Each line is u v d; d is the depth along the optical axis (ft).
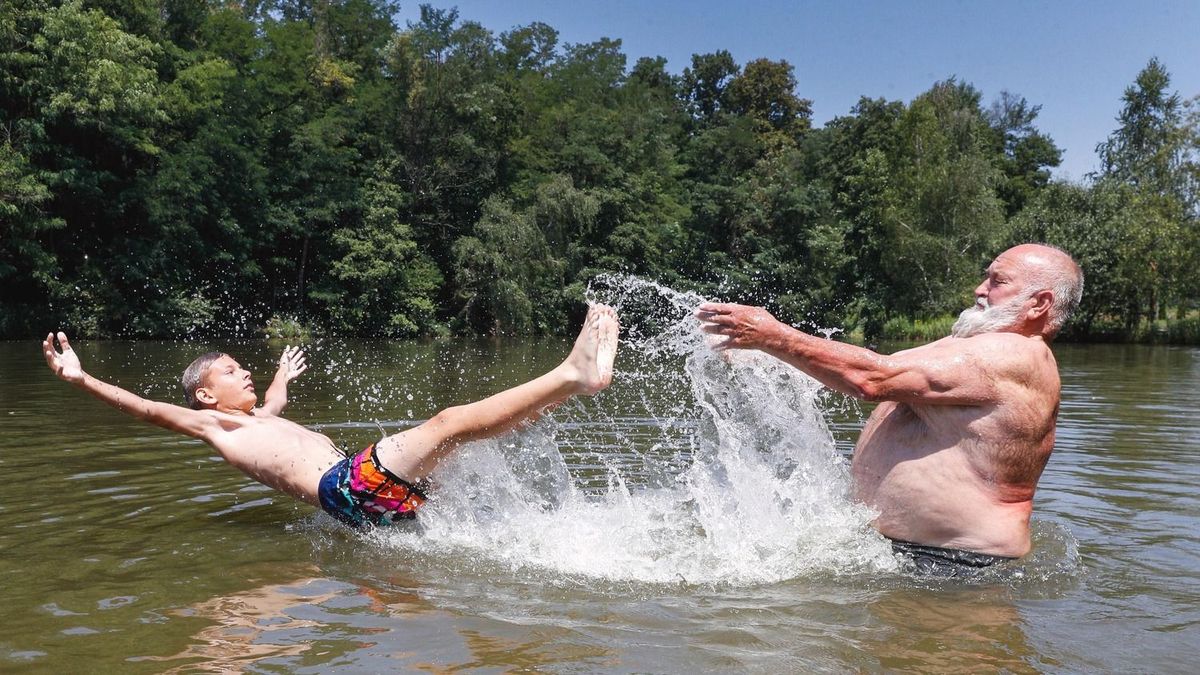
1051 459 19.10
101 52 82.53
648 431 22.53
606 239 128.16
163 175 87.71
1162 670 8.12
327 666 7.98
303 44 116.47
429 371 46.91
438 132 124.06
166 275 88.22
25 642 8.53
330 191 106.73
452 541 12.53
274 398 16.22
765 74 205.36
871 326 127.65
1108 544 12.42
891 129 144.05
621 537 12.53
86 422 23.07
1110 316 107.24
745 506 12.62
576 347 12.50
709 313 11.02
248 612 9.48
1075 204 111.75
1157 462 18.76
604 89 164.96
